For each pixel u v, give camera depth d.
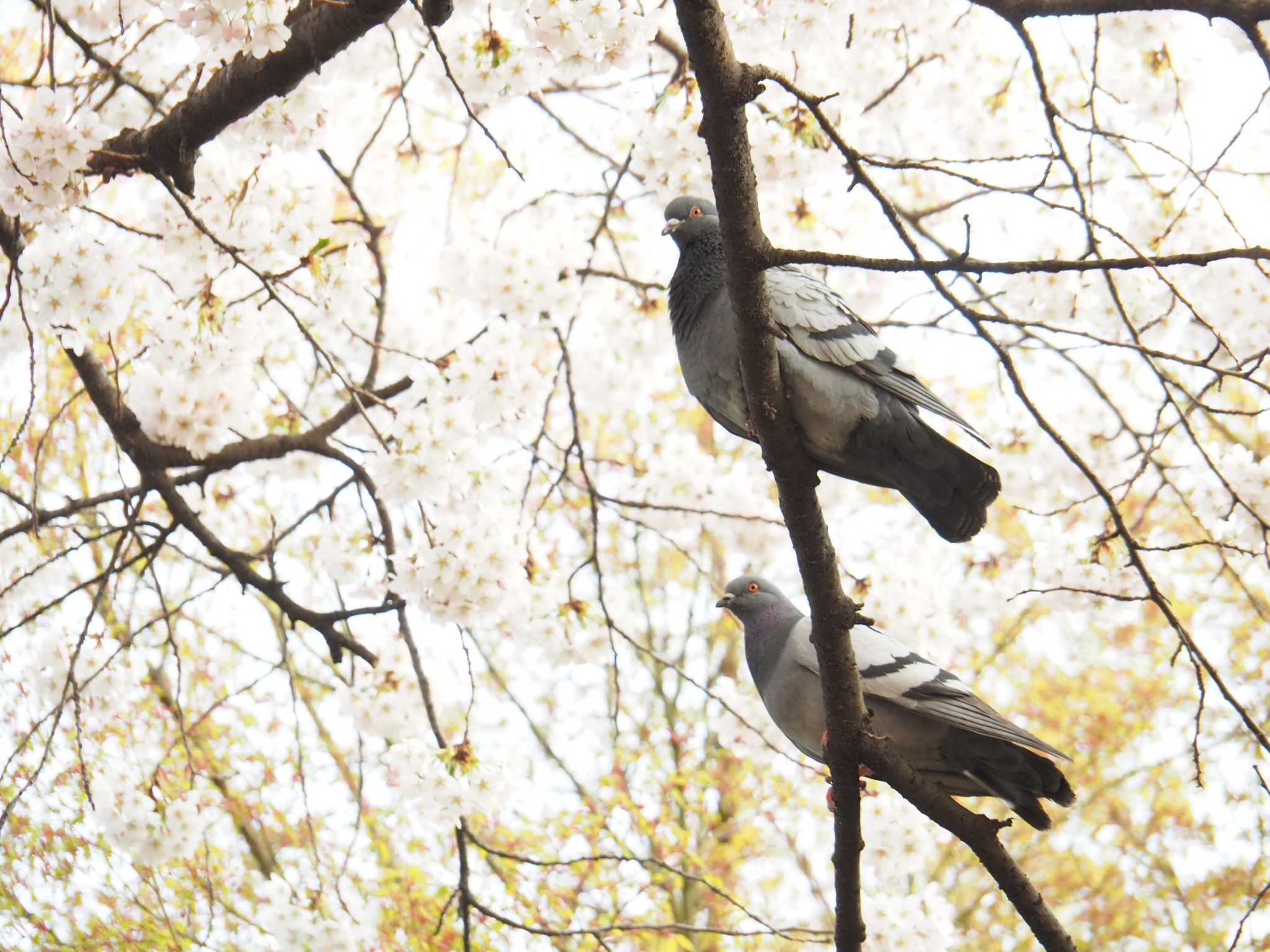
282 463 10.88
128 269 7.58
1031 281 9.75
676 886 16.17
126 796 8.54
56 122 6.98
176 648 8.83
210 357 8.72
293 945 8.72
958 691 8.02
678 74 9.59
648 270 11.68
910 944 8.56
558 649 9.59
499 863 13.74
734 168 5.46
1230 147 8.23
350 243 8.77
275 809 13.20
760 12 9.11
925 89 11.12
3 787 10.82
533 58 8.55
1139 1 8.12
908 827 8.73
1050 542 9.73
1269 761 15.60
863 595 10.08
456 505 8.53
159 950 11.79
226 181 8.62
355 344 11.44
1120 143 9.89
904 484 7.39
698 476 11.27
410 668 9.06
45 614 9.98
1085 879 16.92
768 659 9.01
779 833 16.75
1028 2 7.91
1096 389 9.45
